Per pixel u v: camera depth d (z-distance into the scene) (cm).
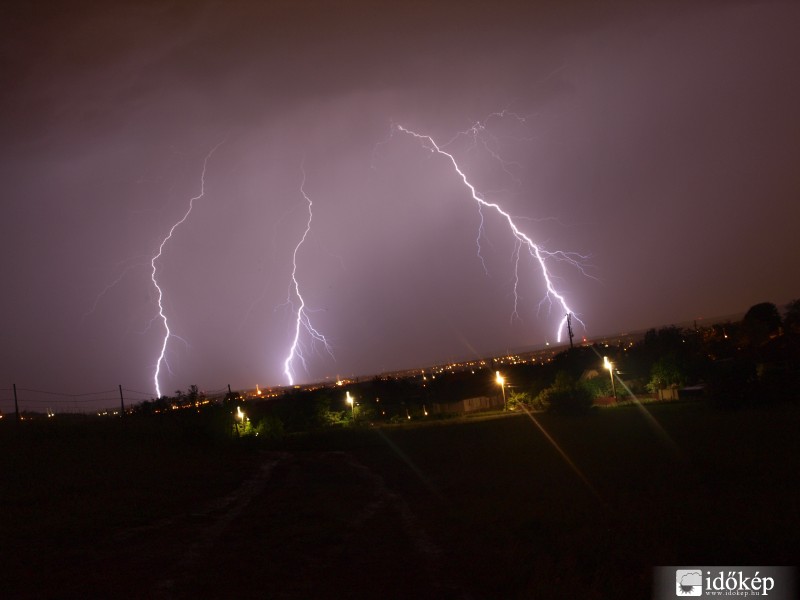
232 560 910
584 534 920
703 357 5122
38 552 952
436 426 4116
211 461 2517
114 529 1141
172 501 1480
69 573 837
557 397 3906
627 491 1259
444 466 2042
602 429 2670
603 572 765
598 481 1405
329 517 1261
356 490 1670
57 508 1320
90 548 984
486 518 1129
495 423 3747
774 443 1750
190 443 3178
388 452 2714
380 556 928
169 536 1082
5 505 1352
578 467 1645
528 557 853
